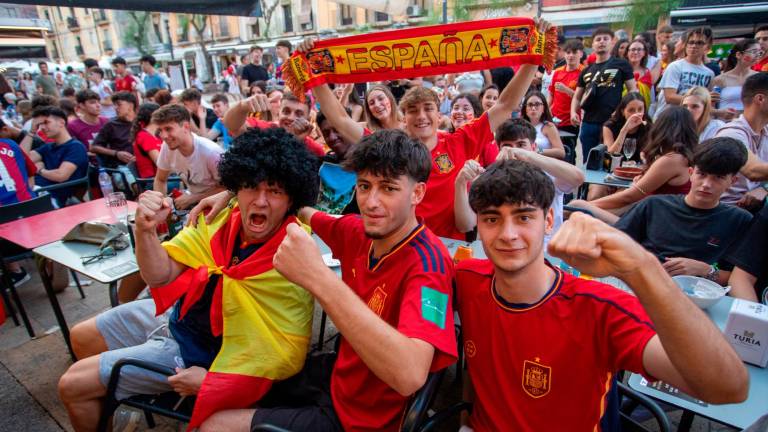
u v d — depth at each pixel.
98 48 32.38
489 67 2.37
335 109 2.71
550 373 1.16
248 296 1.61
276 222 1.67
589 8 16.58
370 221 1.32
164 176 3.40
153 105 4.49
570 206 2.71
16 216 3.03
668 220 2.15
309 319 1.71
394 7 5.57
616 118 4.32
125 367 1.72
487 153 2.91
